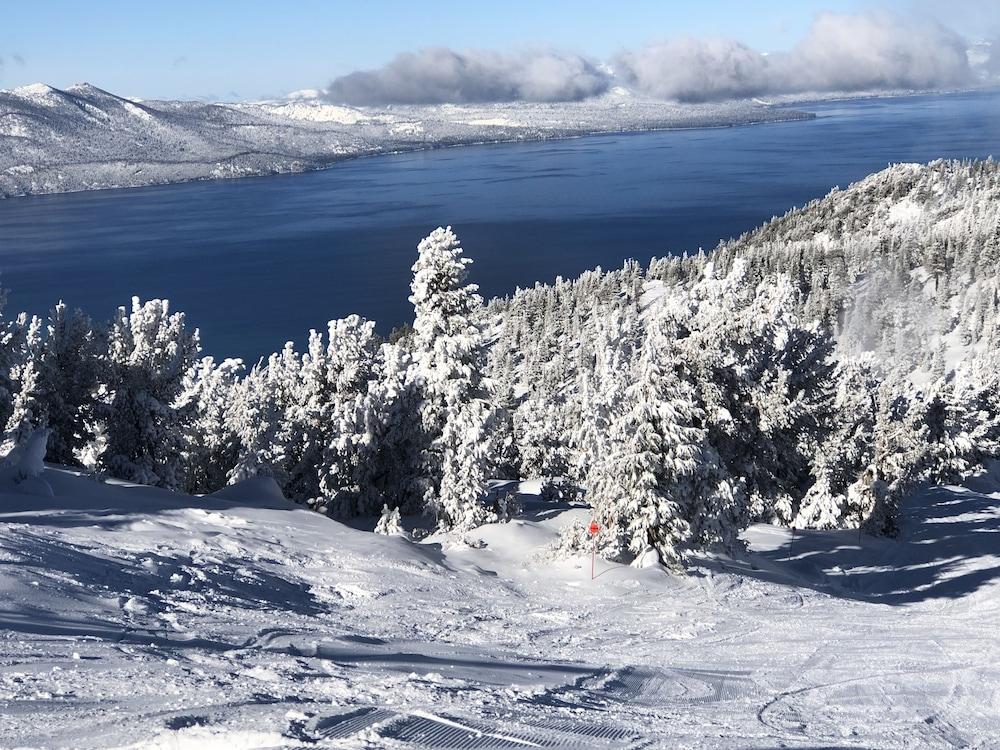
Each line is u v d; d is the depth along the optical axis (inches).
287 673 377.1
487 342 1359.5
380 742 265.1
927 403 2219.5
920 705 497.4
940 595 1136.2
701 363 1349.7
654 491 1014.4
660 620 772.6
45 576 518.0
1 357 1339.8
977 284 6348.4
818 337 1512.1
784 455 1481.3
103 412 1432.1
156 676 343.3
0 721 270.1
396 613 662.5
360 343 1620.3
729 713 430.9
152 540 727.1
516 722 320.2
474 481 1307.8
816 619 824.9
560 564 1018.7
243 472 1481.3
